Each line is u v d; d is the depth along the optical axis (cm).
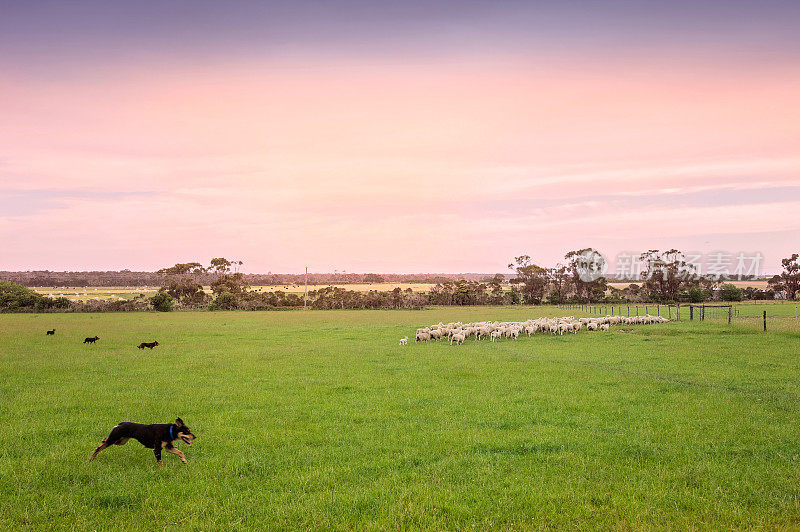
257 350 3228
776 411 1509
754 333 3722
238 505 892
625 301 11931
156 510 873
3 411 1578
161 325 5666
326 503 893
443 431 1331
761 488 948
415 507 878
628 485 966
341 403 1678
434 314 8144
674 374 2166
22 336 4222
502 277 13575
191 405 1655
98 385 2022
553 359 2703
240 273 13250
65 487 970
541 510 866
